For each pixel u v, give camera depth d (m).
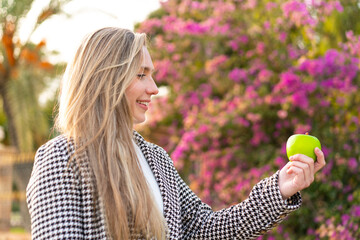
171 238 1.47
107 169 1.38
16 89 9.73
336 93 4.28
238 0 5.34
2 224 8.05
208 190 4.85
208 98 5.34
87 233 1.33
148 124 6.15
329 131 4.19
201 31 5.54
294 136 1.57
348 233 3.63
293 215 4.07
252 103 4.73
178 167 5.01
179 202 1.58
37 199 1.32
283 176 1.51
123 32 1.50
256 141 4.77
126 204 1.37
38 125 9.89
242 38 5.28
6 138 16.25
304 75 4.44
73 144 1.39
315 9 4.64
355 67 4.14
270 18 4.94
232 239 1.55
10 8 9.29
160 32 6.45
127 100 1.46
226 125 4.75
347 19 4.54
